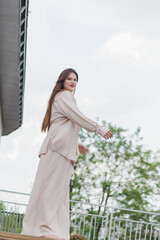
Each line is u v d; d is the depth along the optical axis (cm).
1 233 278
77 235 602
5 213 877
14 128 1127
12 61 703
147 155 2277
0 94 886
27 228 319
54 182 329
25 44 651
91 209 2127
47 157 333
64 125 343
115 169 2233
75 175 2200
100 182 2200
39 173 332
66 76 361
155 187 2230
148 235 2067
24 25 584
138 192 2167
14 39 619
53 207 325
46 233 312
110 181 2202
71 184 2197
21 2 524
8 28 589
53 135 338
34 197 326
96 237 1984
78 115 336
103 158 2245
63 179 333
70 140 339
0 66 734
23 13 556
